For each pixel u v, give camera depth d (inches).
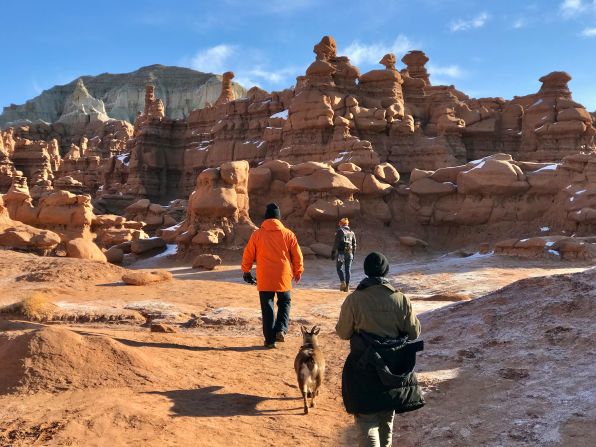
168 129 2477.9
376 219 1191.6
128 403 214.1
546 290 312.7
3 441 179.5
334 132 1505.9
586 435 165.9
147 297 525.0
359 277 798.5
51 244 949.2
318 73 1594.5
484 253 998.4
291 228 1150.3
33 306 435.8
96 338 267.9
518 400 202.8
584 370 216.8
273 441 195.0
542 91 1724.9
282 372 283.0
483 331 289.6
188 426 200.5
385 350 158.1
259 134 2027.6
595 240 903.1
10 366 239.1
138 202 1711.4
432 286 655.8
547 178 1120.8
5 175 2490.2
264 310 333.4
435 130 1702.8
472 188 1143.0
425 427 201.5
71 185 2368.4
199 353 308.3
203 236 1048.2
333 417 221.1
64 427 188.2
